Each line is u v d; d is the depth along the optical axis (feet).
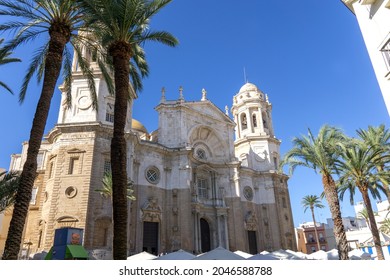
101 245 104.01
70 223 103.14
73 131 117.91
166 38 64.23
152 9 57.47
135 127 200.54
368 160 87.30
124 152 48.85
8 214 136.05
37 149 48.21
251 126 206.08
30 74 67.72
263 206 181.68
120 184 45.98
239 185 168.45
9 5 55.42
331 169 84.74
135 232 121.80
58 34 56.80
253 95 217.15
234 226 158.92
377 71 53.06
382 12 53.16
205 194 160.35
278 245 172.55
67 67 72.90
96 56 75.31
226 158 176.14
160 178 140.36
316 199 237.86
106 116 127.75
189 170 144.36
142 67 76.23
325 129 86.58
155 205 132.16
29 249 123.75
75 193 107.24
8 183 64.64
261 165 194.18
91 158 112.16
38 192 141.69
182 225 133.59
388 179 91.09
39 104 50.78
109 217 107.96
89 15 58.13
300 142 87.86
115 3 52.90
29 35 62.64
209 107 179.73
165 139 154.61
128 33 56.03
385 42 51.47
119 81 53.47
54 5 57.57
